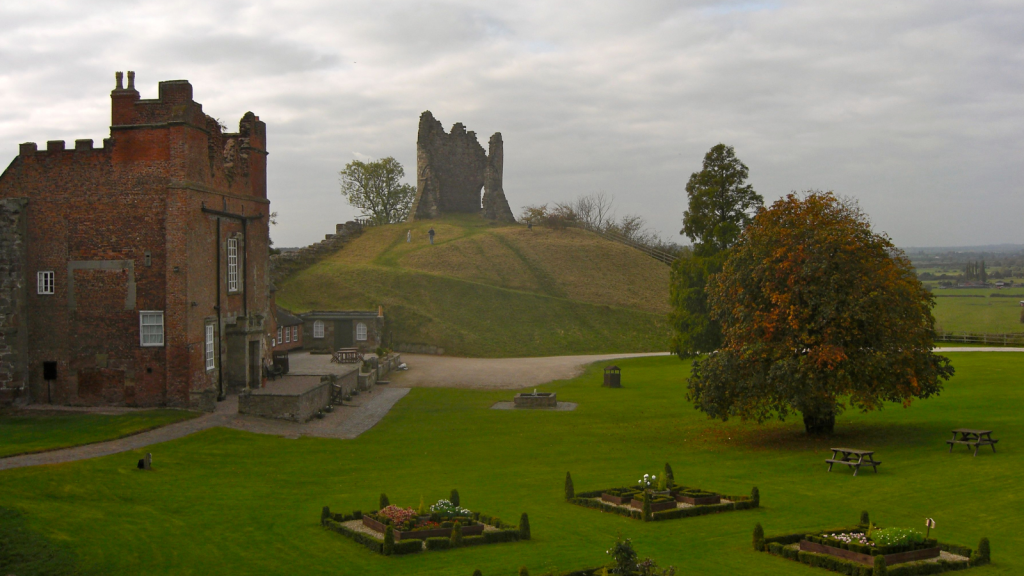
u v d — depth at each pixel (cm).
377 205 13925
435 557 1627
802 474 2494
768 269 3125
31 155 3712
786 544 1688
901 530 1591
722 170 6475
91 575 1520
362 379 5000
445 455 3017
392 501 2166
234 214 4122
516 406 4381
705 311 5994
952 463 2538
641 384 5362
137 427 3158
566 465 2783
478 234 10212
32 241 3709
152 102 3628
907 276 3192
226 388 4031
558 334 7681
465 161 11850
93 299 3672
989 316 10856
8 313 3625
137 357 3650
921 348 3086
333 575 1510
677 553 1645
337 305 7812
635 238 14000
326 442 3272
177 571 1540
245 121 4506
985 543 1558
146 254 3638
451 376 5744
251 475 2566
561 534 1817
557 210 11438
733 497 2105
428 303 7931
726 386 3152
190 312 3628
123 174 3653
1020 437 2936
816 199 3186
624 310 8369
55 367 3694
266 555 1642
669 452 3044
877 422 3481
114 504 2061
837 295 2923
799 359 2930
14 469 2364
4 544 1639
